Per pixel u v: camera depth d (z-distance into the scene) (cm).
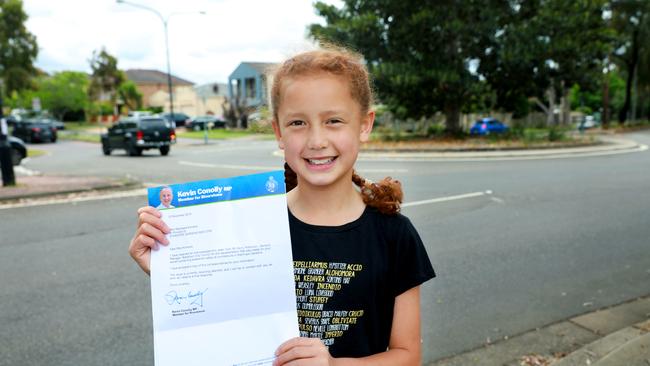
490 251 538
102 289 444
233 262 131
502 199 838
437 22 1872
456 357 323
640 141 2428
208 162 1625
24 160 1912
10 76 4922
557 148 1933
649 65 3803
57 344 344
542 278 457
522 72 1966
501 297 416
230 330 129
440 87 1923
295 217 137
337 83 127
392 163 1459
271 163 1548
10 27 4931
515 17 2002
